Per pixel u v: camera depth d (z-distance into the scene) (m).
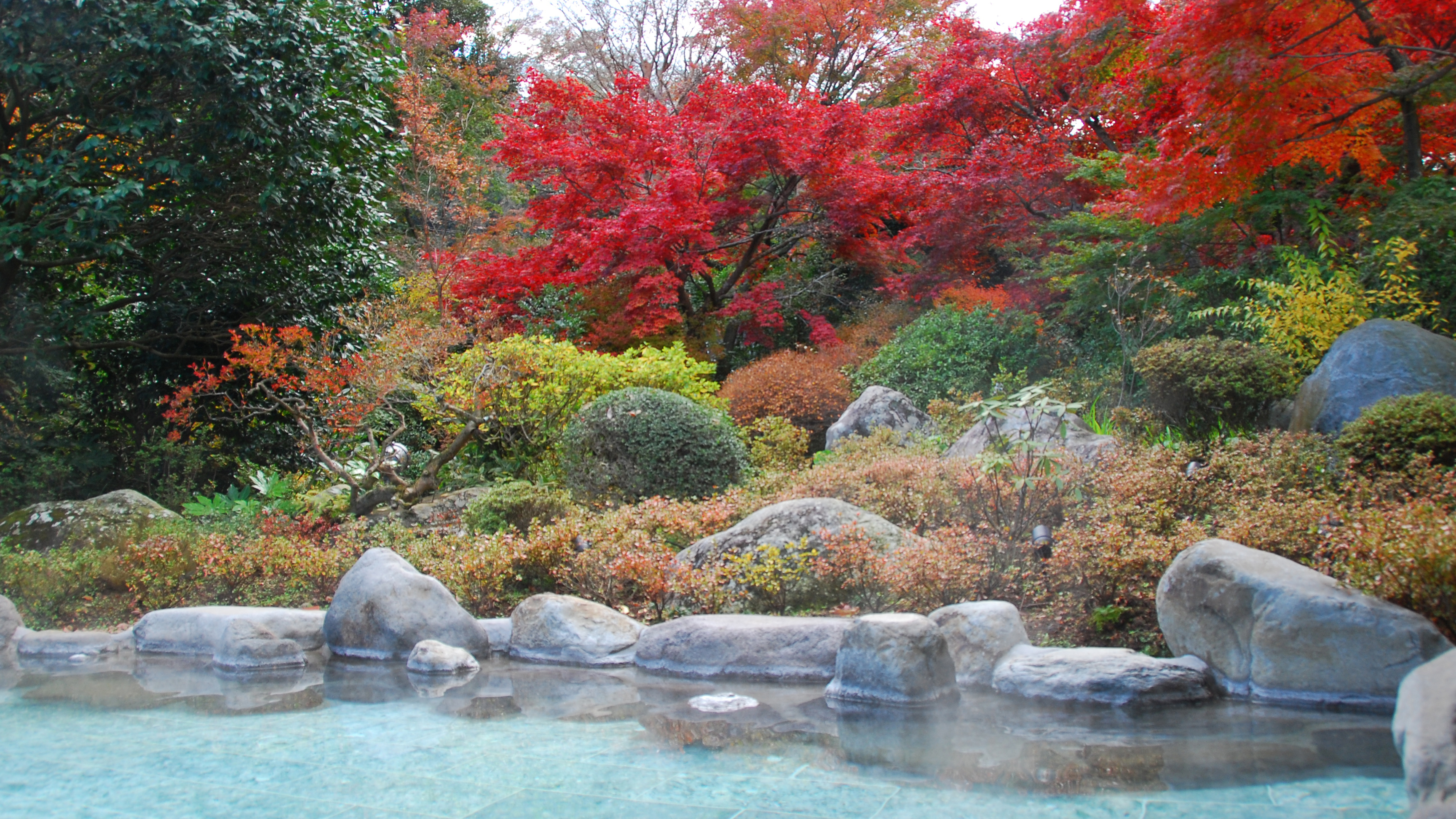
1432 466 5.02
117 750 3.21
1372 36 8.37
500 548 6.09
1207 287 9.66
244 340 10.52
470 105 24.97
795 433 10.73
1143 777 2.65
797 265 18.14
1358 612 3.47
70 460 10.60
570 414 10.05
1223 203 9.33
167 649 5.41
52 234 8.52
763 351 16.62
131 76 8.56
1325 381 6.73
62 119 9.54
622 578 5.65
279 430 11.40
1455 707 1.96
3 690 4.36
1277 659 3.56
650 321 14.43
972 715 3.50
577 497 8.38
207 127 9.16
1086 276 10.67
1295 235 9.52
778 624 4.50
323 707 3.89
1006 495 5.89
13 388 10.64
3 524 8.52
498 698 4.02
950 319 12.61
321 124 9.88
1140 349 9.23
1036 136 14.31
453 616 5.16
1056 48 13.04
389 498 8.97
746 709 3.69
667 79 25.58
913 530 6.15
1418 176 8.61
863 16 21.42
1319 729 3.11
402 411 11.52
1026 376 11.36
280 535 7.75
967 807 2.43
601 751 3.10
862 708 3.67
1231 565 3.79
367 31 10.98
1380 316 7.62
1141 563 4.49
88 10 8.27
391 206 20.47
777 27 21.86
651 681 4.35
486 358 9.91
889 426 10.29
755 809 2.46
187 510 9.43
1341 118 8.31
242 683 4.46
